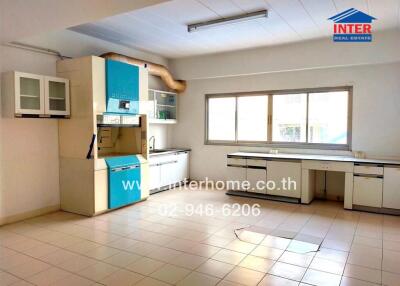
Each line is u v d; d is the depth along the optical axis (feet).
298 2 11.64
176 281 8.21
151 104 19.77
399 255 9.86
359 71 16.34
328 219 13.66
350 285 8.00
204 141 21.62
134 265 9.14
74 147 14.32
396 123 15.60
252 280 8.27
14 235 11.59
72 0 8.76
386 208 14.42
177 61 21.36
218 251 10.16
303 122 18.30
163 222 13.15
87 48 15.87
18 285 8.02
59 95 14.08
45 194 14.38
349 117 16.87
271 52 17.97
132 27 14.67
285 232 11.98
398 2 11.55
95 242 10.91
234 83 20.30
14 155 13.14
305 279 8.32
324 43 16.42
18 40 12.96
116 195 14.83
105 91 14.33
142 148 17.01
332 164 15.39
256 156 17.40
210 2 11.68
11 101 12.22
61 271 8.77
